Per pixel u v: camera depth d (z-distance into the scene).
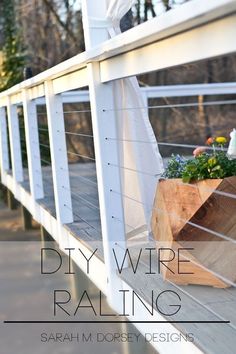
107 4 3.02
